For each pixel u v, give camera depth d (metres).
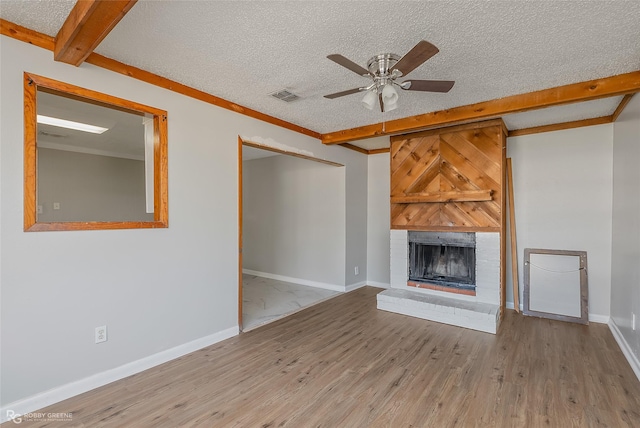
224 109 3.29
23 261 2.04
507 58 2.37
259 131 3.67
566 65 2.49
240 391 2.34
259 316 4.01
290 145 4.09
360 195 5.56
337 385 2.42
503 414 2.06
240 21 1.92
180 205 2.91
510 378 2.50
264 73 2.65
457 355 2.91
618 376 2.52
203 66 2.54
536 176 4.17
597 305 3.79
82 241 2.30
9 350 1.99
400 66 1.98
